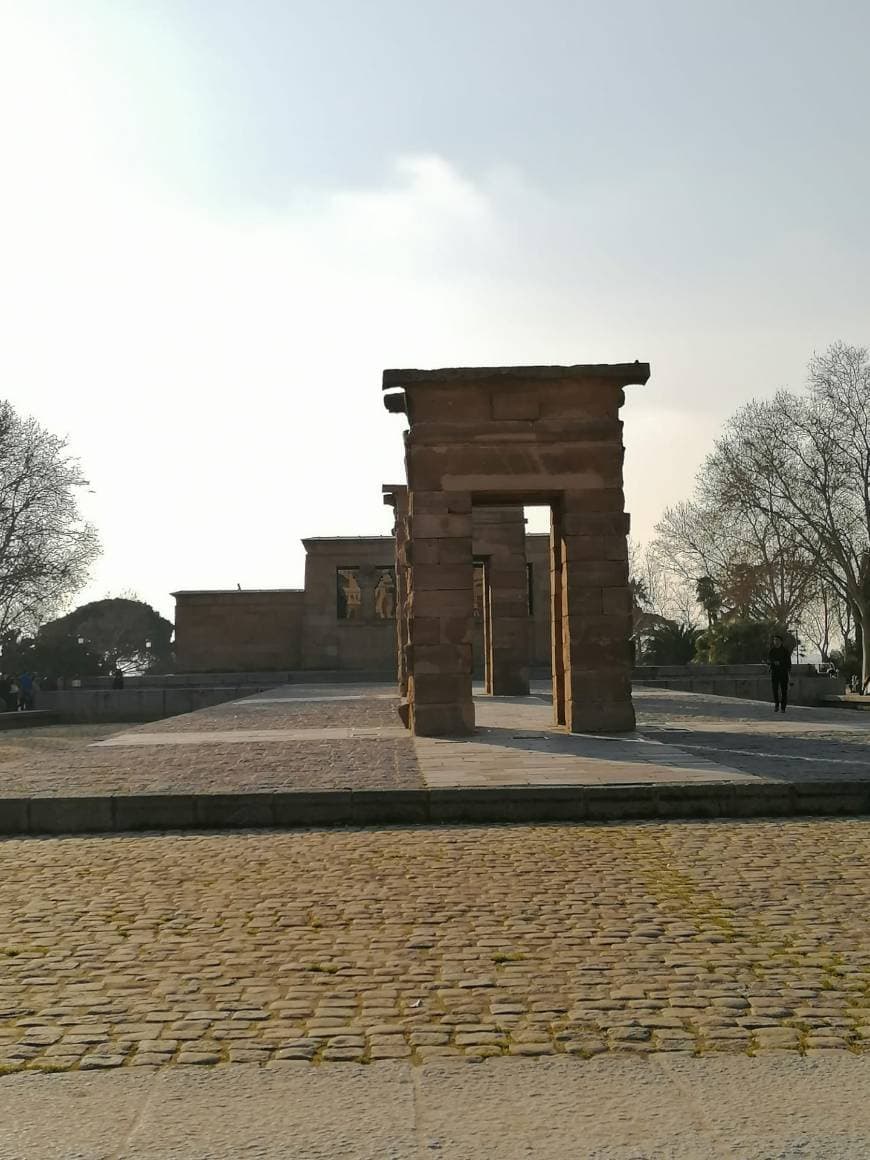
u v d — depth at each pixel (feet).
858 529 196.75
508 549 121.70
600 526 69.77
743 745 61.31
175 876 34.17
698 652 217.15
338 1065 18.10
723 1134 15.25
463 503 69.56
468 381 69.56
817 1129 15.38
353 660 187.01
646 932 26.27
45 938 26.68
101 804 44.09
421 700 69.67
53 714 163.02
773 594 222.28
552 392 69.97
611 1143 15.03
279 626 191.31
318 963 24.11
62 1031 19.98
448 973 23.29
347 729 76.74
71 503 208.03
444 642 69.82
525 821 43.96
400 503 103.24
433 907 29.19
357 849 38.27
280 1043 19.19
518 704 102.94
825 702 166.81
